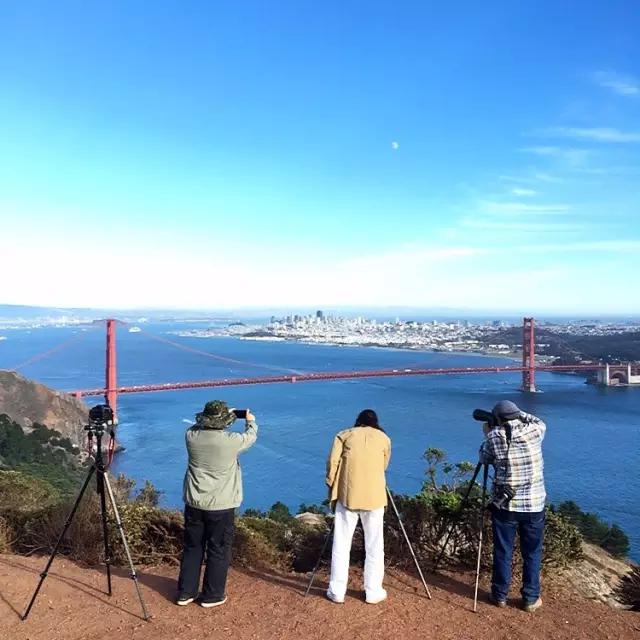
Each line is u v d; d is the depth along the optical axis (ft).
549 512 17.13
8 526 18.22
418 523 16.60
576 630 12.26
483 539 15.71
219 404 13.43
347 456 13.35
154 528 17.39
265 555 17.26
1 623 11.73
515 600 13.79
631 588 15.92
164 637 11.33
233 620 12.21
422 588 14.44
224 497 12.95
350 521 13.33
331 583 13.39
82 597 13.28
